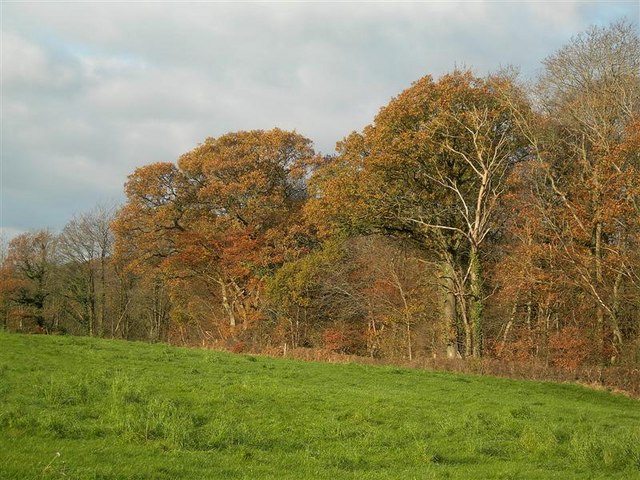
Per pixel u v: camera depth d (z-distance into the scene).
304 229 56.72
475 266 40.44
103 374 19.03
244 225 60.28
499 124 41.69
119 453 10.84
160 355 26.41
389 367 30.42
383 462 12.27
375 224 42.53
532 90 41.44
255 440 12.85
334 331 53.41
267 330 55.59
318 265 51.50
